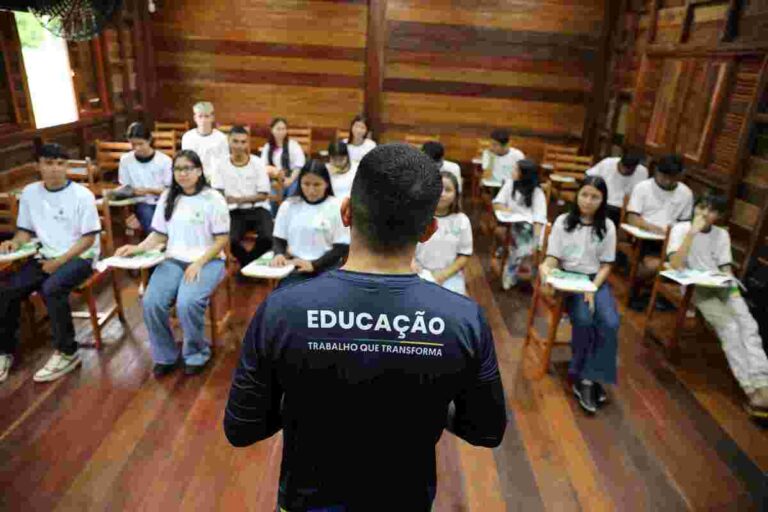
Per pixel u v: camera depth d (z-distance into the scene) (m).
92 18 2.44
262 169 3.61
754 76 3.31
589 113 5.95
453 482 2.01
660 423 2.42
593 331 2.46
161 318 2.45
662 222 3.57
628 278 3.92
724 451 2.26
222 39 5.64
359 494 0.85
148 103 5.70
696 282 2.61
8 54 3.42
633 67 5.24
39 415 2.23
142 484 1.90
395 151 0.77
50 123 4.02
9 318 2.46
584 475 2.08
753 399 2.49
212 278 2.59
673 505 1.96
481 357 0.80
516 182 3.67
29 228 2.61
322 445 0.82
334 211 2.72
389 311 0.75
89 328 2.92
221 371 2.62
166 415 2.27
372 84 5.80
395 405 0.77
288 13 5.55
